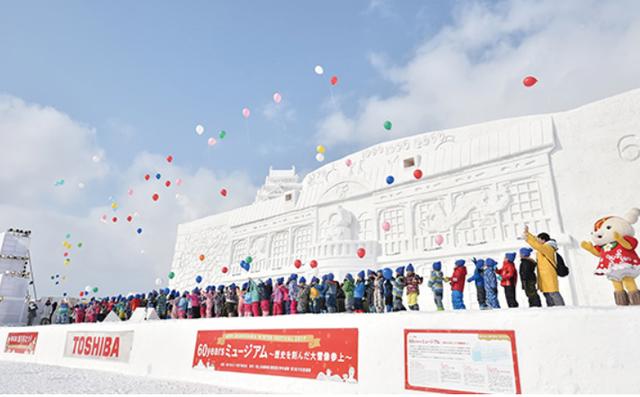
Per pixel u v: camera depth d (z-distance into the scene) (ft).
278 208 76.84
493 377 18.93
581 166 43.62
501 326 19.48
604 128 43.01
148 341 36.68
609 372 16.51
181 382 31.17
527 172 47.06
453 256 49.47
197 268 88.84
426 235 53.98
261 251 76.69
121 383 29.76
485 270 28.94
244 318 30.78
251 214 81.82
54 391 25.36
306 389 24.99
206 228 91.20
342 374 23.84
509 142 49.75
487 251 46.91
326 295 37.70
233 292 46.47
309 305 39.27
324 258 57.88
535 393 17.70
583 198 42.55
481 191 50.65
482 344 19.71
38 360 48.19
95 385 28.48
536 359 18.15
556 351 17.83
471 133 57.47
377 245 58.39
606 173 41.73
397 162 61.62
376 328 23.53
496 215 48.08
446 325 21.12
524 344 18.63
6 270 83.25
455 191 52.85
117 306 62.80
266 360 27.94
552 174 45.37
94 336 42.32
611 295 37.70
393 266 54.75
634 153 40.40
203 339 32.76
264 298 41.22
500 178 49.14
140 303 59.82
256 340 29.14
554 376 17.53
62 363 44.42
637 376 15.89
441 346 20.92
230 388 28.32
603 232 20.61
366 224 61.87
